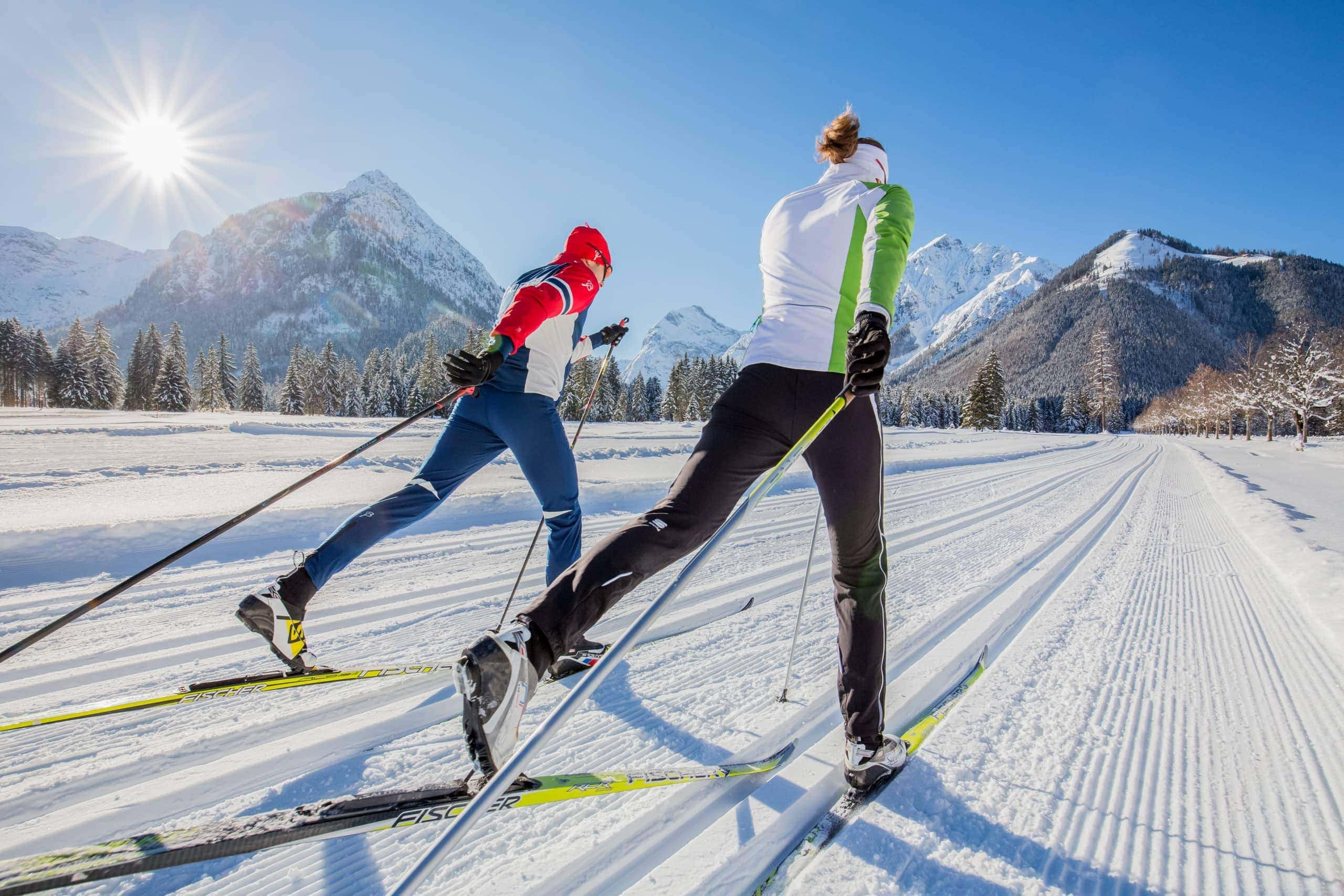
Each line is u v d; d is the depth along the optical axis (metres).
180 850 1.02
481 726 1.08
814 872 1.38
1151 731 2.11
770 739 1.99
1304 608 3.63
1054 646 2.91
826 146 1.73
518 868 1.38
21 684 2.30
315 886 1.32
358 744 1.90
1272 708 2.30
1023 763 1.88
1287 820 1.62
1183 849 1.51
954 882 1.37
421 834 1.49
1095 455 24.31
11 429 14.98
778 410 1.50
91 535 4.12
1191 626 3.28
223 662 2.54
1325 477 14.17
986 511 7.43
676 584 1.16
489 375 1.58
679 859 1.42
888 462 13.73
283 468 9.02
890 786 1.73
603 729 2.01
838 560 1.66
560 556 2.47
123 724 1.99
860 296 1.41
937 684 2.44
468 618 3.15
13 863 0.96
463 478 2.40
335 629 2.95
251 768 1.75
